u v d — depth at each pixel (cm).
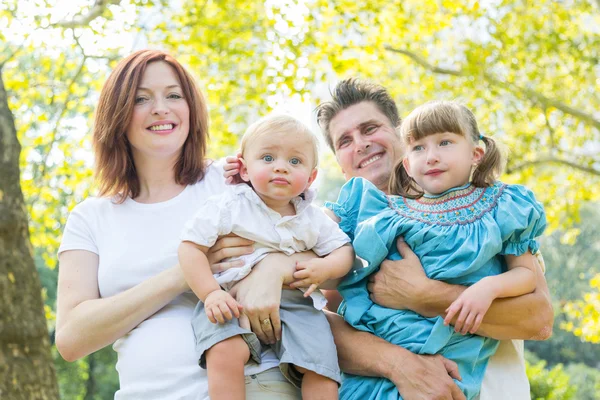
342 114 361
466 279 279
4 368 459
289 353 254
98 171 302
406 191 309
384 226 294
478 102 1255
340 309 305
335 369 260
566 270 2367
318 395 257
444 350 279
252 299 256
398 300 283
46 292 1705
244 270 263
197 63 1052
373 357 278
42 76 1031
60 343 273
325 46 1030
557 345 2253
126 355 272
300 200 280
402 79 1298
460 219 287
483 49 1192
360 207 306
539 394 1071
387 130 356
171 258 282
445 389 266
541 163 1227
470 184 296
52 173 1012
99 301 274
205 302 254
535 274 283
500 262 289
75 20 929
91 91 1038
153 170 298
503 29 1205
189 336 268
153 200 297
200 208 275
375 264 288
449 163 289
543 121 1292
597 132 1315
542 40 1202
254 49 1062
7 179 493
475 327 265
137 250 285
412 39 1255
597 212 2427
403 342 280
